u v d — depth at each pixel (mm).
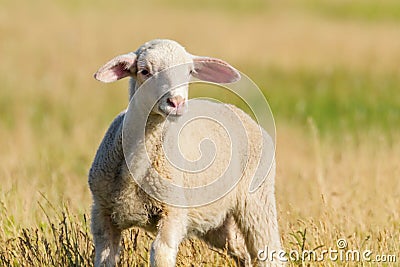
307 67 77375
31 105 55344
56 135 43500
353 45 88062
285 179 29000
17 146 39156
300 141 44000
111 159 17906
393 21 110250
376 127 51438
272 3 129500
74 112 54000
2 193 23656
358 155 35688
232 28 97688
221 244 20703
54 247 20469
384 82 71312
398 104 61625
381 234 21234
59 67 67562
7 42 75688
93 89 60562
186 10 115625
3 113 53500
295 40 90938
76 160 34969
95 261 18250
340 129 52281
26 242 19578
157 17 103062
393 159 31641
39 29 83250
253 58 80188
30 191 24766
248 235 20391
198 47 82812
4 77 62969
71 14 98000
